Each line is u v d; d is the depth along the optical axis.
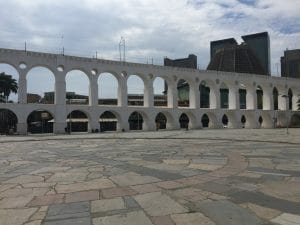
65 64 63.19
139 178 12.93
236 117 86.31
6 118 76.88
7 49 57.91
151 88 73.69
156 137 40.66
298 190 10.62
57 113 62.00
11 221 8.18
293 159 17.81
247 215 8.23
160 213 8.50
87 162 17.75
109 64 68.19
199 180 12.34
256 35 176.00
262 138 35.50
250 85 89.50
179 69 77.31
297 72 146.00
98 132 64.38
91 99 65.94
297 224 7.60
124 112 69.69
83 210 8.89
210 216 8.20
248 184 11.55
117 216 8.34
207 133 51.59
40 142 35.16
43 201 9.87
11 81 96.06
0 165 17.23
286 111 96.38
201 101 104.56
